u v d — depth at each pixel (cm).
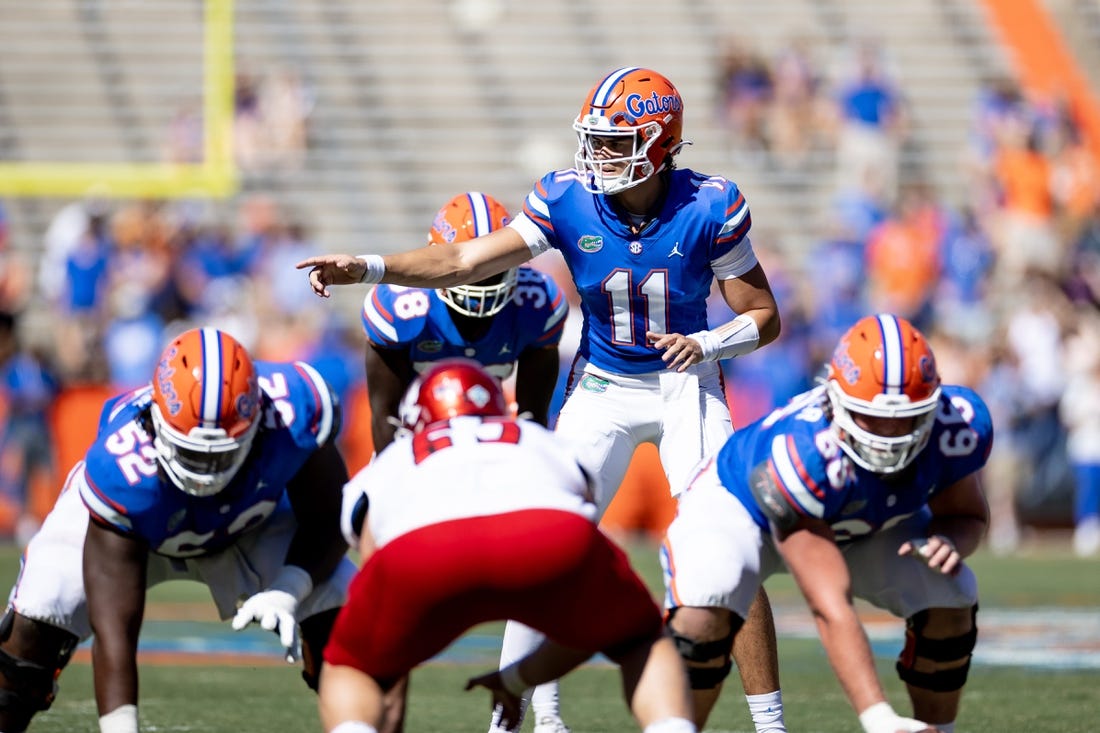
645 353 1611
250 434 1284
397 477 1171
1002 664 2231
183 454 1276
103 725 1274
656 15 5916
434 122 5588
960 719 1755
